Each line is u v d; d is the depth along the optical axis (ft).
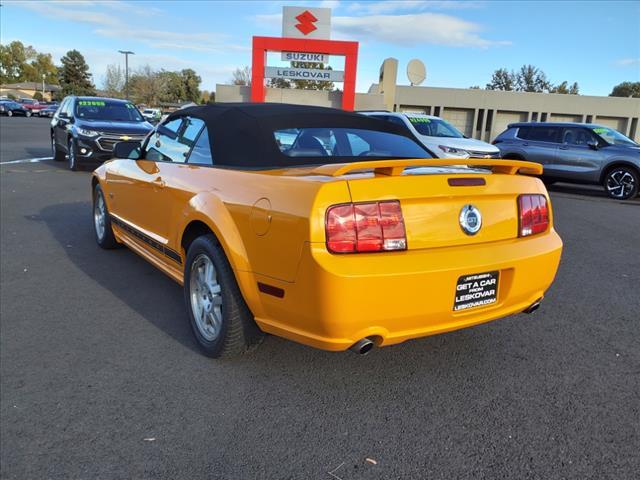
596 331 12.96
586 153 40.34
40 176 38.96
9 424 8.79
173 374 10.49
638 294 15.90
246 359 11.15
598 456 8.09
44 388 9.92
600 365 11.12
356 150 12.12
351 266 8.20
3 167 43.55
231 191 10.16
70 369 10.65
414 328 9.00
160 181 13.21
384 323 8.64
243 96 78.69
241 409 9.29
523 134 44.32
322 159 11.35
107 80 275.39
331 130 12.20
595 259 20.15
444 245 9.07
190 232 11.93
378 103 81.61
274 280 9.00
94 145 40.34
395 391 9.95
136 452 8.11
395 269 8.37
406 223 8.72
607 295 15.75
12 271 16.98
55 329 12.59
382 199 8.54
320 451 8.16
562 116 104.47
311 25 70.74
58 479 7.51
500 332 12.81
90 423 8.84
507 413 9.25
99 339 12.07
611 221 29.01
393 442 8.40
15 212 26.30
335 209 8.28
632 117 102.42
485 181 9.58
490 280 9.41
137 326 12.82
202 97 287.07
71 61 385.91
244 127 11.62
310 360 11.13
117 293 15.11
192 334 12.41
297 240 8.43
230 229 9.82
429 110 105.60
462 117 106.11
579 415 9.21
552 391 10.02
